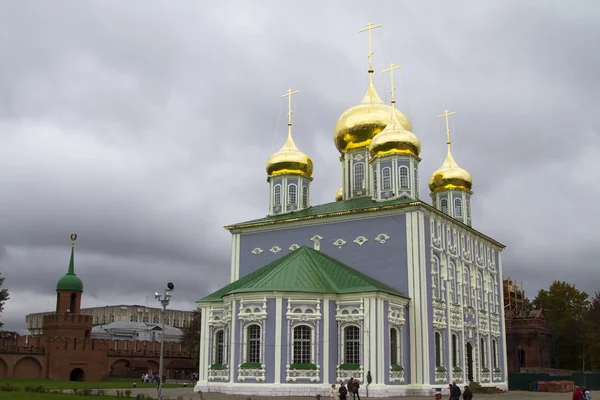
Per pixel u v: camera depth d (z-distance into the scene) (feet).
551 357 380.78
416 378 184.65
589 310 392.06
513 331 345.10
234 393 171.42
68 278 353.51
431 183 265.34
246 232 226.79
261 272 199.72
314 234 211.82
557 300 424.46
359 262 200.85
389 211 199.11
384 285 193.57
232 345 175.63
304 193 242.37
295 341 172.04
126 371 343.05
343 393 139.85
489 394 209.46
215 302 195.42
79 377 311.68
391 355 179.73
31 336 305.53
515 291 378.94
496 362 247.29
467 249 233.55
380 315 173.06
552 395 207.10
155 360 356.59
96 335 454.40
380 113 237.04
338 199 280.72
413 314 188.85
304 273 181.16
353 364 171.94
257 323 172.24
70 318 333.83
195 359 372.17
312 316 173.27
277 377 167.63
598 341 351.46
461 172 260.83
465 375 212.43
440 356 197.26
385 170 218.38
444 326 201.16
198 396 165.78
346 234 205.67
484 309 240.94
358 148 238.48
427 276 195.00
